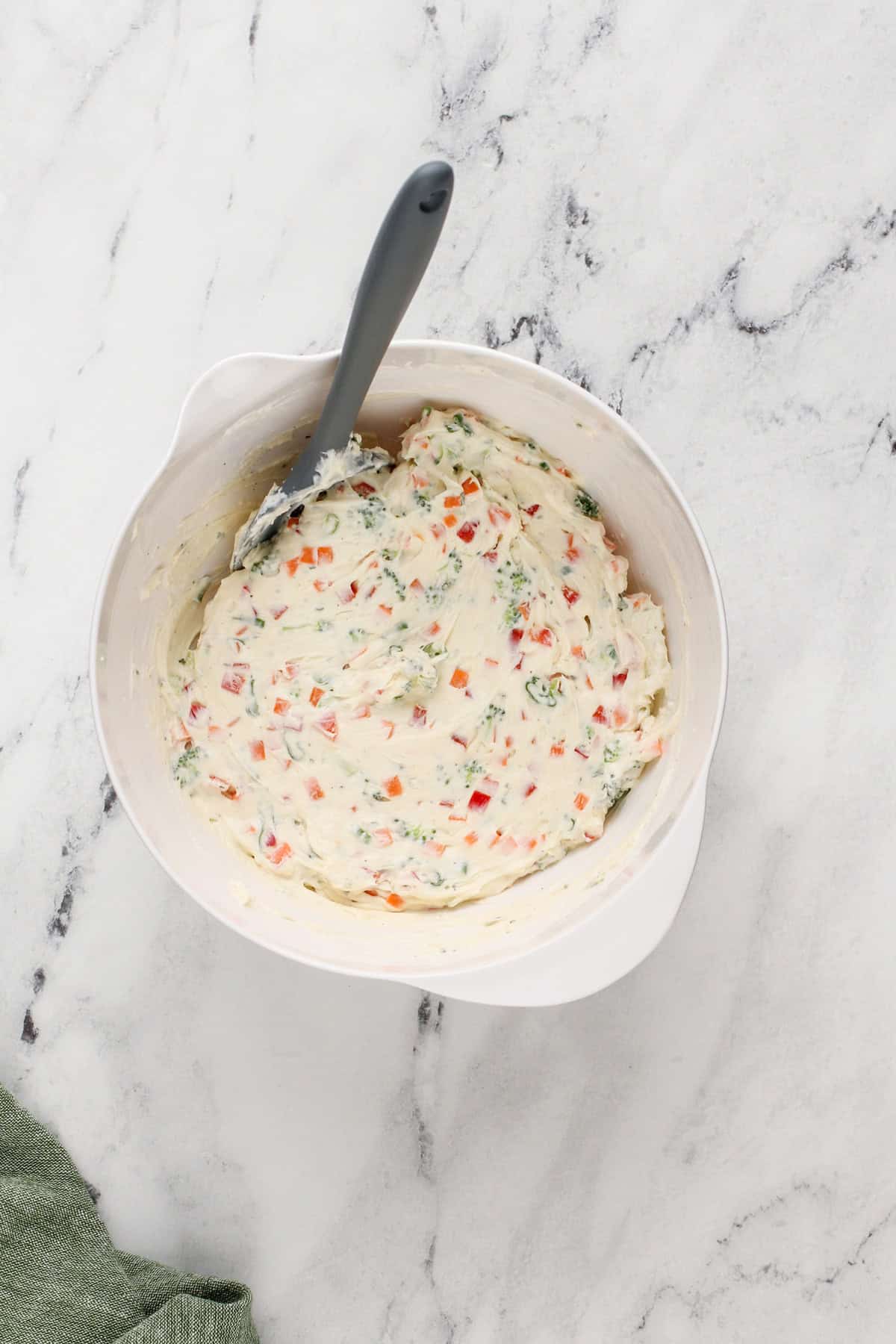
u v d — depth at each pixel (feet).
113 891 2.94
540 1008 2.96
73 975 2.94
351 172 2.90
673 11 2.89
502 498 2.72
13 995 2.95
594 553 2.72
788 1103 2.94
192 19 2.91
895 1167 2.93
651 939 2.51
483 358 2.53
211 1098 2.95
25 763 2.93
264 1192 2.95
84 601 2.92
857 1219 2.93
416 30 2.90
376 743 2.69
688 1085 2.95
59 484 2.92
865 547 2.90
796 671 2.92
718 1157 2.95
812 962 2.93
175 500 2.57
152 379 2.91
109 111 2.92
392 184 2.90
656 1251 2.95
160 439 2.91
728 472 2.90
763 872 2.93
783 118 2.89
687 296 2.90
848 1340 2.92
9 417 2.92
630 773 2.65
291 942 2.58
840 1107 2.94
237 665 2.70
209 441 2.54
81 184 2.92
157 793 2.62
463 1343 2.94
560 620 2.72
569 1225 2.95
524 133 2.89
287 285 2.90
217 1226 2.95
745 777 2.93
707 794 2.93
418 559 2.71
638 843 2.58
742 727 2.92
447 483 2.71
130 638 2.60
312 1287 2.95
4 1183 2.89
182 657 2.75
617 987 2.96
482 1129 2.96
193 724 2.71
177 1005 2.94
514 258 2.89
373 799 2.69
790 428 2.90
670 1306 2.94
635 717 2.68
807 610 2.91
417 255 2.35
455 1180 2.96
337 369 2.50
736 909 2.94
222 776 2.69
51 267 2.92
